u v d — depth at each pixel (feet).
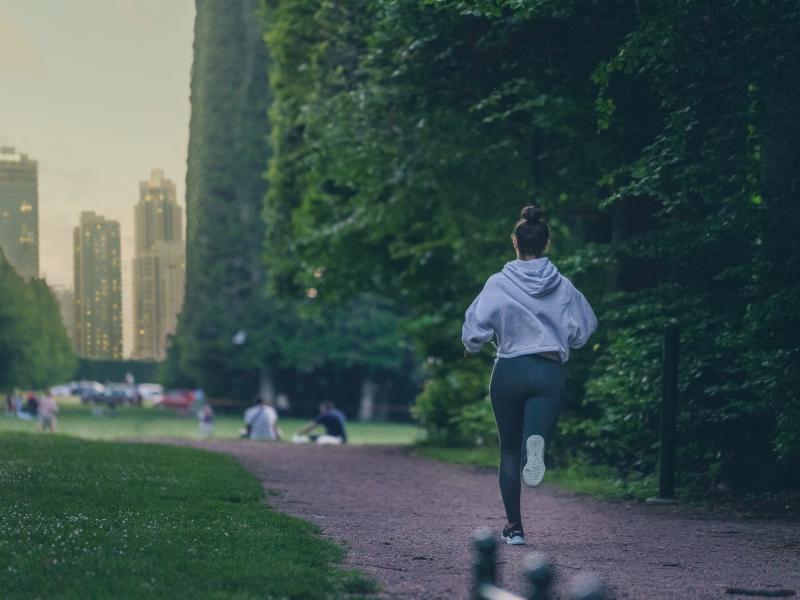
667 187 43.62
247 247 243.19
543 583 11.44
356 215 77.87
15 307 268.00
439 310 81.30
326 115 73.31
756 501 40.75
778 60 37.65
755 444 43.11
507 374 26.61
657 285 51.47
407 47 53.83
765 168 41.19
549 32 47.78
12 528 24.17
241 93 233.55
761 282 40.40
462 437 80.48
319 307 97.86
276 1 92.79
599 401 51.75
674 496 42.52
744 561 25.86
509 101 53.83
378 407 259.19
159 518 27.30
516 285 26.84
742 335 39.96
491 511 36.91
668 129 41.63
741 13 38.32
